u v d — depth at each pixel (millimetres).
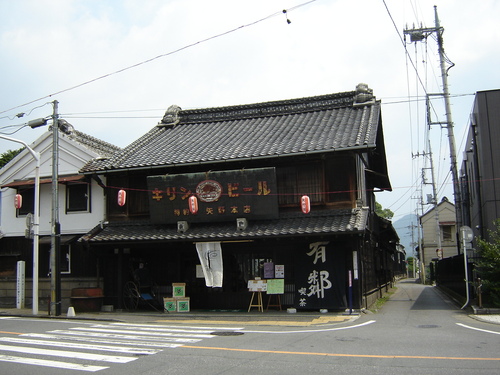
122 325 15461
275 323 15273
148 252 20656
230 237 17828
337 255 17594
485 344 10453
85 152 22500
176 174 19438
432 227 58906
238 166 19125
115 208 21094
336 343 10961
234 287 19391
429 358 8953
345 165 18141
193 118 25391
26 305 22703
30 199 23422
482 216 22562
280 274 18469
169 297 19891
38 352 10328
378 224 25359
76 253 21750
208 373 8125
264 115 23734
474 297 20141
